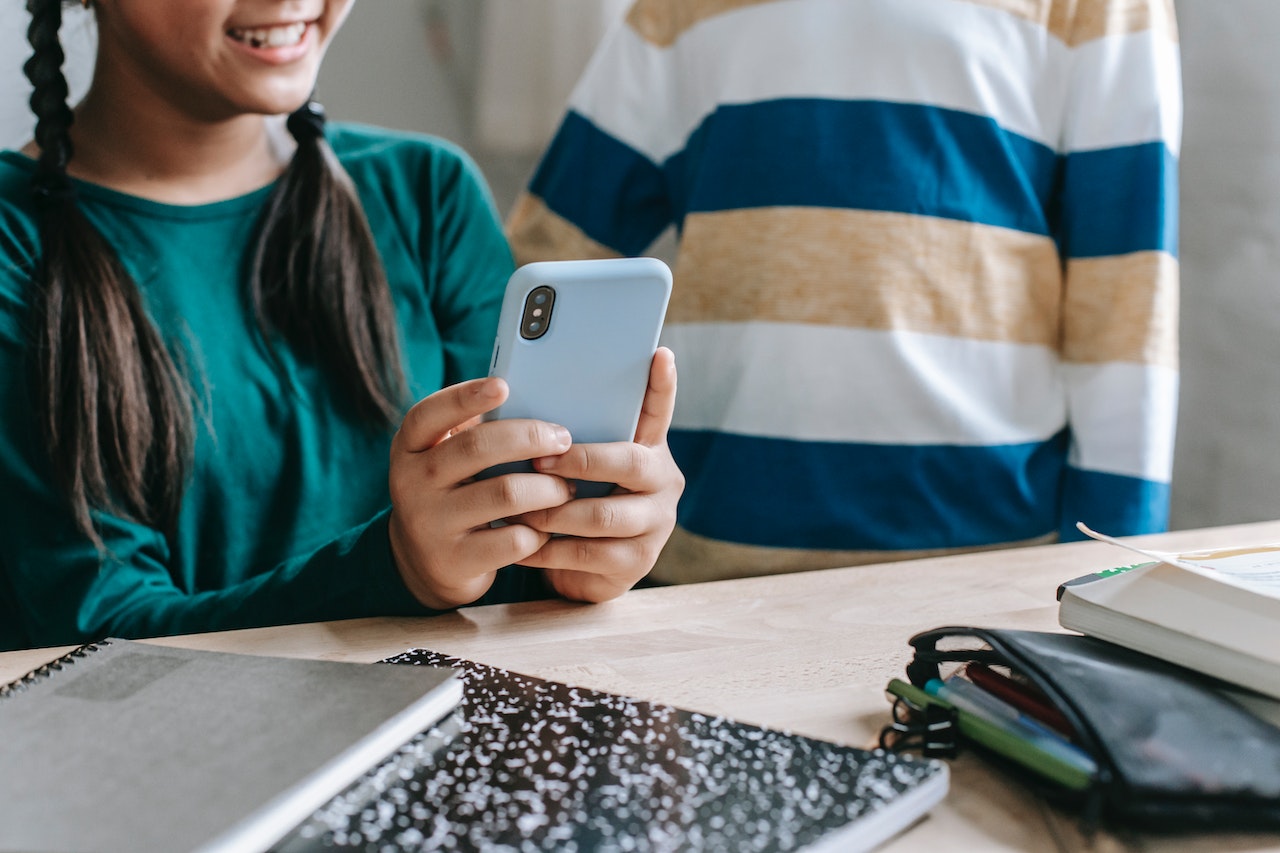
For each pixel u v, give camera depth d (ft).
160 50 2.50
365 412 3.01
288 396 2.94
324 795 1.11
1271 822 1.13
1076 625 1.58
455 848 1.03
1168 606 1.46
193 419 2.75
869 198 3.55
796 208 3.58
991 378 3.65
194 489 2.78
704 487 3.77
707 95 3.81
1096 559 2.39
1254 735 1.22
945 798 1.26
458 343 3.40
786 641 1.84
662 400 1.94
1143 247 3.50
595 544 1.97
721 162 3.72
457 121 4.29
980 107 3.56
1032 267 3.72
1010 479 3.64
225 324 2.89
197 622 2.22
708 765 1.22
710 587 2.20
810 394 3.58
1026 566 2.34
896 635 1.87
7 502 2.45
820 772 1.20
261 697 1.30
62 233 2.58
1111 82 3.60
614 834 1.05
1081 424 3.65
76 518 2.42
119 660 1.45
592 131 3.94
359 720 1.23
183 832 0.98
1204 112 4.34
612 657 1.77
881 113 3.55
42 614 2.40
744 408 3.67
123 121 2.79
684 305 3.85
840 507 3.59
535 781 1.18
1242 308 4.25
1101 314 3.60
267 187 3.03
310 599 2.13
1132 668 1.36
